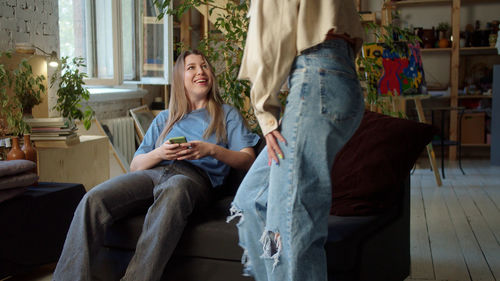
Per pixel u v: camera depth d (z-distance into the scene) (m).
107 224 2.12
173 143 2.34
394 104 4.81
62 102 3.67
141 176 2.29
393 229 2.26
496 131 6.30
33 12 3.79
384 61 4.52
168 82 5.15
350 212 2.19
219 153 2.37
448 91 6.67
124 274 2.13
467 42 6.69
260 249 1.90
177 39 6.60
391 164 2.27
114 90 5.34
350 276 1.88
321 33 1.58
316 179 1.65
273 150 1.68
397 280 2.34
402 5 7.00
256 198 1.88
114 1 4.64
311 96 1.60
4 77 3.15
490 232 3.46
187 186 2.12
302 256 1.67
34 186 2.81
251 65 1.62
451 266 2.81
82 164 3.53
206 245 2.03
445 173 5.84
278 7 1.60
